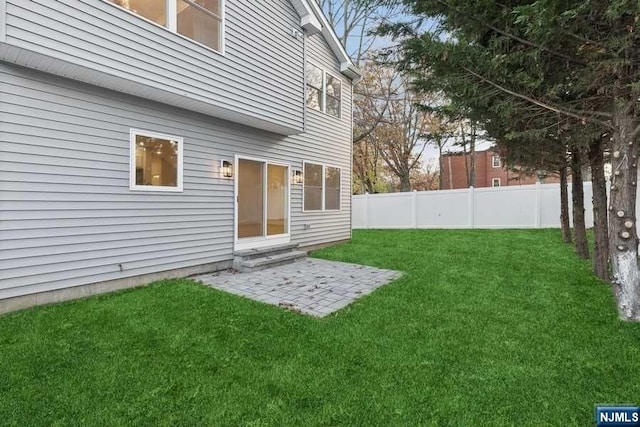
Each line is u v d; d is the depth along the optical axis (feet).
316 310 14.16
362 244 33.60
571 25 10.79
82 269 15.48
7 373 8.98
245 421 7.39
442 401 8.06
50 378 8.81
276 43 23.31
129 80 15.31
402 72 16.39
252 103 21.40
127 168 17.07
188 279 19.22
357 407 7.86
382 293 16.51
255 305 14.66
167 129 18.83
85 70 14.14
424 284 18.04
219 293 16.37
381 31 15.20
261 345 10.91
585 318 13.04
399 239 36.58
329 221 33.40
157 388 8.52
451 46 13.01
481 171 88.28
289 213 27.89
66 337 11.18
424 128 65.98
